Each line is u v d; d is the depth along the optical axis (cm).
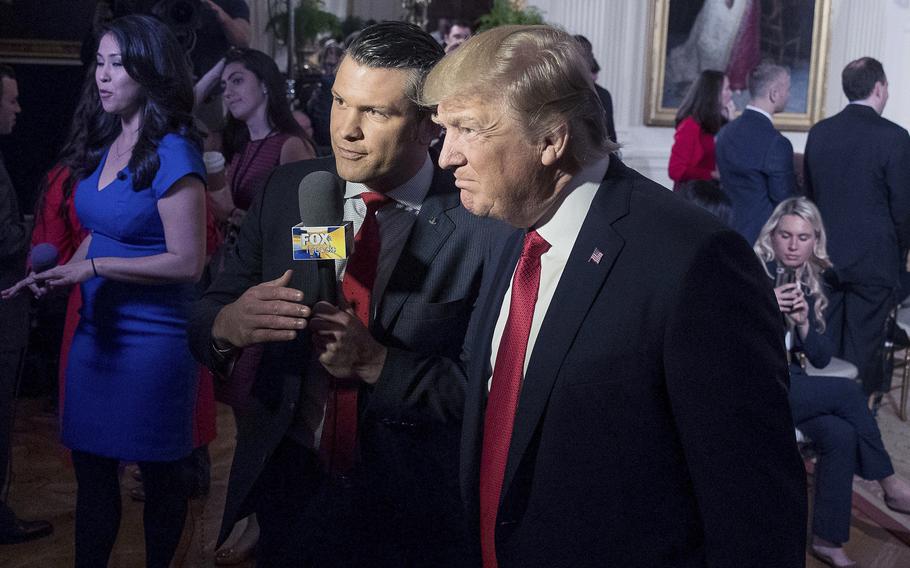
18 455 433
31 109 544
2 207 320
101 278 256
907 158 488
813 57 855
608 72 820
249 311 169
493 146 132
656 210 137
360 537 190
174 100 250
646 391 133
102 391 255
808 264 369
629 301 133
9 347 323
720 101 628
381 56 165
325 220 167
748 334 128
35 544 347
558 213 142
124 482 395
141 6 454
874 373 507
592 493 136
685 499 138
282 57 782
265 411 189
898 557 359
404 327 181
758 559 127
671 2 822
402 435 184
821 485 348
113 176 255
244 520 351
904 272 546
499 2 657
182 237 249
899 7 881
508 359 147
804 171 528
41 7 539
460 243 182
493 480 147
